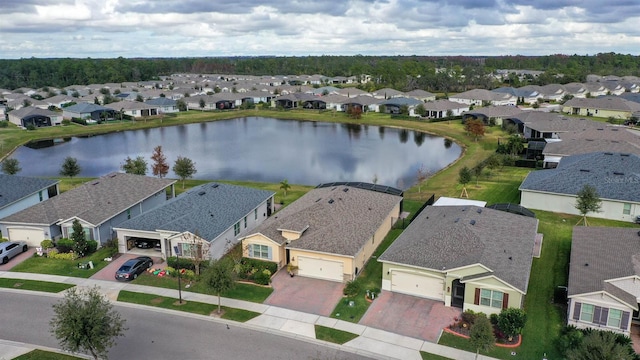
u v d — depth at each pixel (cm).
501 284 2961
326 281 3609
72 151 9344
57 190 5878
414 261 3338
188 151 9156
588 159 5522
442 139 10069
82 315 2452
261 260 3834
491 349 2634
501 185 6081
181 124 12600
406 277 3381
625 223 4694
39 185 5347
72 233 4175
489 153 8069
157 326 3016
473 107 13500
